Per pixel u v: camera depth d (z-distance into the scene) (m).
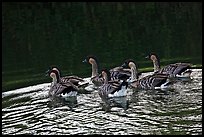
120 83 24.23
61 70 31.22
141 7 56.28
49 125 19.50
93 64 29.53
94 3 60.19
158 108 21.27
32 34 45.50
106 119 19.92
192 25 44.94
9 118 20.78
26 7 58.31
